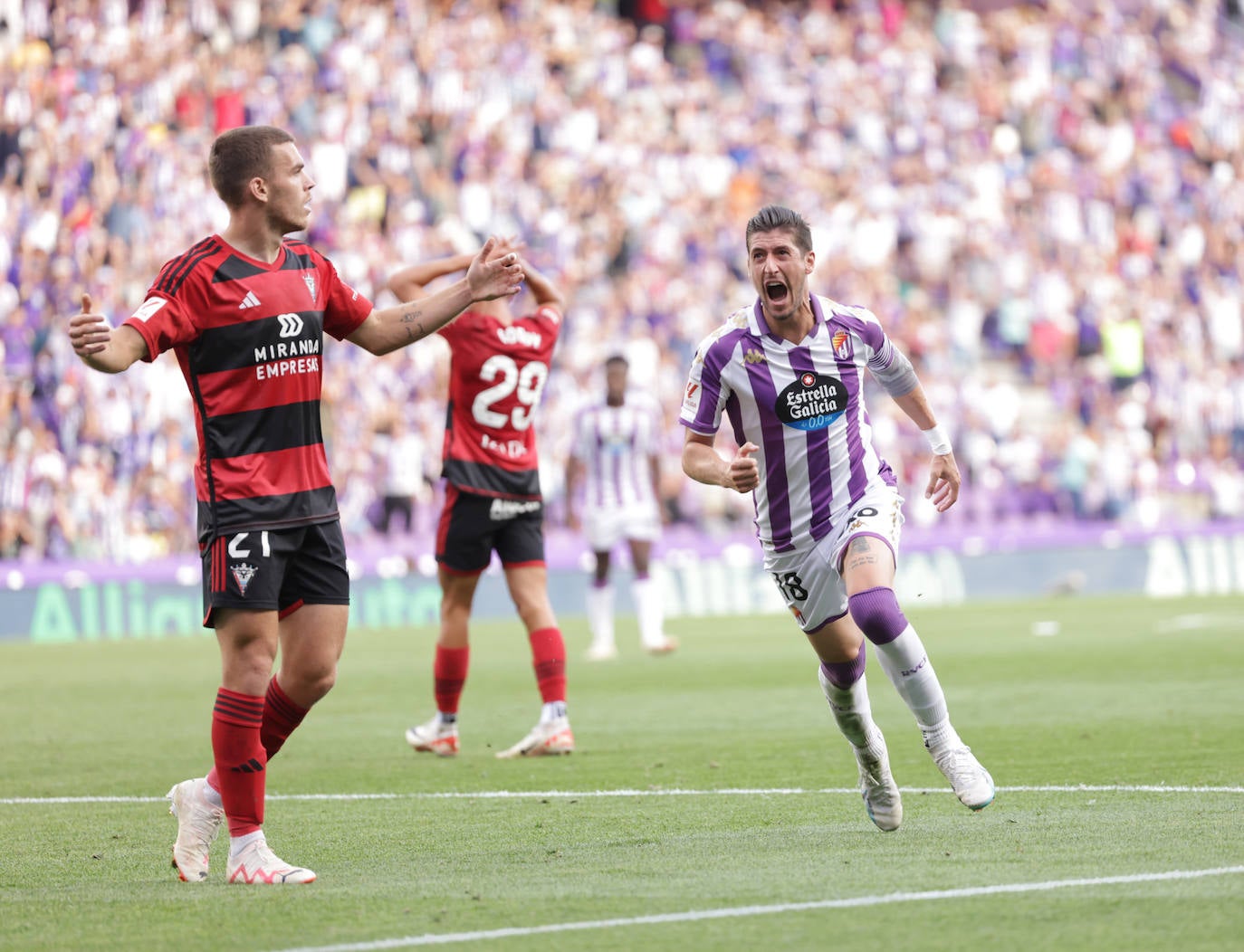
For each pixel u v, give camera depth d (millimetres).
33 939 14469
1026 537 89812
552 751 29641
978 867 16484
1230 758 25734
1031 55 118375
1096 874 15852
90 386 75188
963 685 40781
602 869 17266
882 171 108000
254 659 17406
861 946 13148
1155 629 60406
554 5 106562
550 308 31781
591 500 54781
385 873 17547
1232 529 95875
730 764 27219
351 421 79000
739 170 103750
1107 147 115875
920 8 120688
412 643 63406
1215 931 13305
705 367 20125
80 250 80688
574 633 68500
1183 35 128375
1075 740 29000
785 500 20062
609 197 98062
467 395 30547
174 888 17078
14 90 84562
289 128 89938
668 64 109875
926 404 21141
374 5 97750
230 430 17469
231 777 17328
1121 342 104562
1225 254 114875
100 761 29953
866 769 19391
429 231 89812
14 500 72625
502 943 13617
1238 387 104438
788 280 19406
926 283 104938
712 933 13758
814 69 111625
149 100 88062
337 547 18219
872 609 18453
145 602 72625
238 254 17578
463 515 30047
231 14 93875
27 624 69562
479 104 97375
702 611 83125
